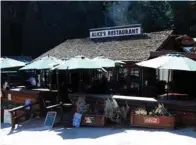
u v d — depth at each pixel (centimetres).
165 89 1488
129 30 1727
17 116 1194
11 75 2044
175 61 989
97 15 3569
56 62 1323
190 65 980
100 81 1407
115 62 1317
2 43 3244
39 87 1625
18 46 3359
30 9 3319
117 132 948
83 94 1159
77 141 884
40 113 1236
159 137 873
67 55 1789
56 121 1147
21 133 1023
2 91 1366
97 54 1644
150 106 1025
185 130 934
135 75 1483
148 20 3466
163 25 3381
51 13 3366
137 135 903
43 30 3369
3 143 927
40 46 3366
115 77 1545
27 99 1298
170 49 1572
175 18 3306
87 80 1609
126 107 1054
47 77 1744
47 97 1305
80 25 3466
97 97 1093
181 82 1491
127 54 1513
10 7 3262
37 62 1330
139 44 1588
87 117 1049
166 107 1002
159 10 3450
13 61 1472
